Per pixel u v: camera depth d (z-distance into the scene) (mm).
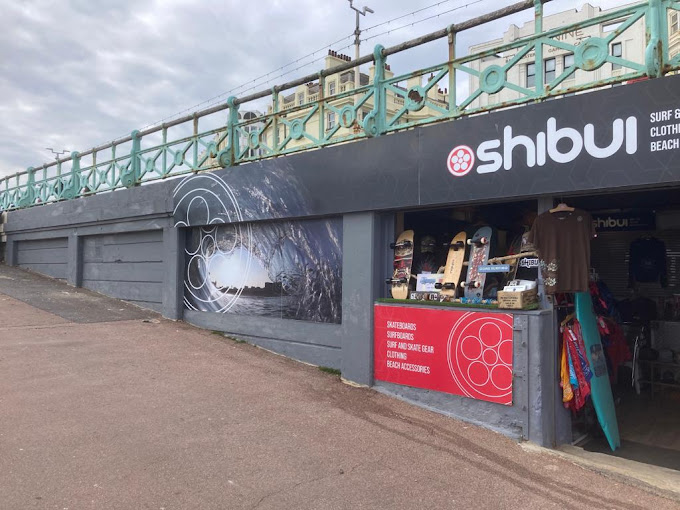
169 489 3535
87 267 11602
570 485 3990
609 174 4539
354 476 3938
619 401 6766
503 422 5000
